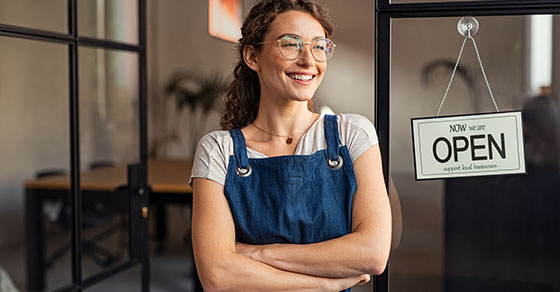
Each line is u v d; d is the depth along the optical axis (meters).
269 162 1.48
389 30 1.66
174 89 8.09
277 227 1.45
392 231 1.74
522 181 3.69
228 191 1.48
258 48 1.49
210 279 1.42
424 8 1.64
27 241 4.87
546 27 4.51
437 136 1.59
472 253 3.72
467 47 1.75
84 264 4.80
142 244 3.38
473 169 1.58
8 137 6.04
